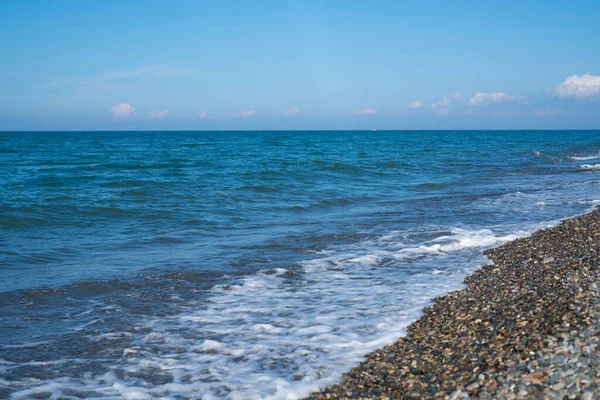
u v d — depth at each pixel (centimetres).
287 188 2452
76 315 838
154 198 2038
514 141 9869
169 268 1124
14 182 2459
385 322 795
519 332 665
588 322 652
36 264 1145
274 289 985
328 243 1384
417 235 1477
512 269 1070
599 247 1160
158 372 644
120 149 6056
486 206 2053
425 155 5091
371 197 2328
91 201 1903
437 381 566
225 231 1547
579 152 6134
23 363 662
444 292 947
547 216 1802
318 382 609
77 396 583
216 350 706
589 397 478
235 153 5222
